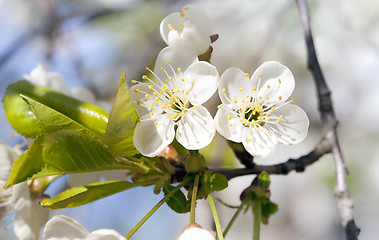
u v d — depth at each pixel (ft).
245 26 1.87
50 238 0.82
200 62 0.87
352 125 1.96
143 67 1.45
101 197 0.87
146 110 0.87
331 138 1.02
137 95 0.87
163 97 0.88
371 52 1.99
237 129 0.87
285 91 0.88
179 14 0.91
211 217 1.14
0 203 0.92
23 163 0.80
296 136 0.88
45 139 0.81
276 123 0.88
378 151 1.87
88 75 1.49
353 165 1.85
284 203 1.90
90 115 0.87
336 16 1.72
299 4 1.12
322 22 1.96
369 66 2.03
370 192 1.82
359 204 1.84
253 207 0.90
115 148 0.84
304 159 0.99
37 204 0.91
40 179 0.91
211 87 0.87
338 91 2.03
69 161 0.83
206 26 0.90
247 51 1.85
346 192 0.99
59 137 0.82
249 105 0.88
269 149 0.86
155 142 0.86
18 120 0.89
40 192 0.91
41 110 0.81
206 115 0.87
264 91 0.88
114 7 1.71
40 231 0.91
